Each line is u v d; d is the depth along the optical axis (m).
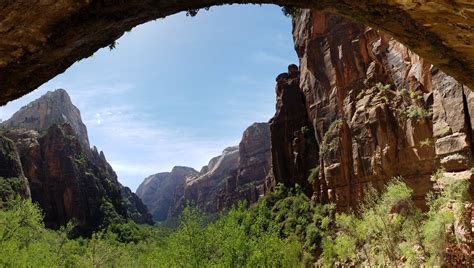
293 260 45.41
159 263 41.97
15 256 35.62
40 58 6.89
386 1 7.44
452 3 6.82
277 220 62.06
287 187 70.19
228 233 41.59
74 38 6.91
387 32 8.45
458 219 27.05
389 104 46.50
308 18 67.50
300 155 68.44
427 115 40.31
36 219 43.00
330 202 53.19
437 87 36.69
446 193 30.31
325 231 51.44
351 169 50.66
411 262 29.80
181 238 39.78
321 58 63.09
